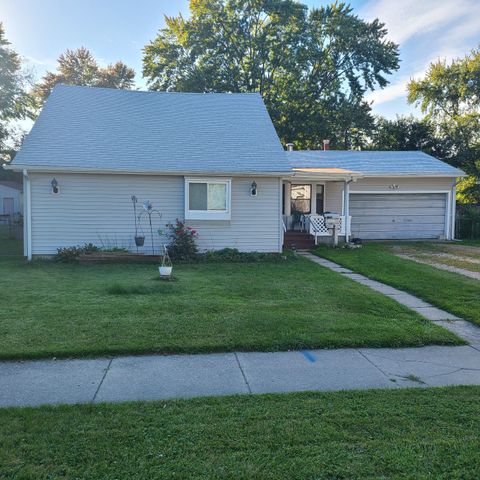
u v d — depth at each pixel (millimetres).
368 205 19688
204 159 13867
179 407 3703
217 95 17469
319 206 18891
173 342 5359
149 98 16781
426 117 34281
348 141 34656
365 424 3424
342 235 17078
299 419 3496
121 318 6309
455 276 10328
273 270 11234
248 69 31734
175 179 13586
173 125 15422
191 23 30891
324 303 7473
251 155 14273
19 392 4074
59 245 13164
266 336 5633
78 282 9211
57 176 13000
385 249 16078
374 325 6207
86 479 2715
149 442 3125
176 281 9367
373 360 5055
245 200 13961
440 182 19812
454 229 20594
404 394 4031
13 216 30516
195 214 13547
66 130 14156
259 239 14094
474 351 5422
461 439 3211
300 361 4988
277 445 3109
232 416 3541
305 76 32719
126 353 5117
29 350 5023
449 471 2830
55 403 3826
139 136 14562
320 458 2953
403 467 2863
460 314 7043
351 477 2764
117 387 4207
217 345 5301
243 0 30453
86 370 4637
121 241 13461
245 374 4582
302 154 21609
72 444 3092
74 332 5668
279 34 31703
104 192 13281
